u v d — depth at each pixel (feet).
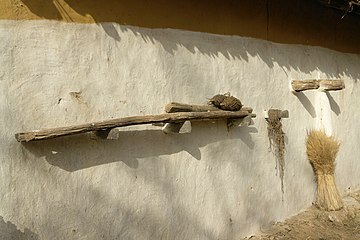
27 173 10.94
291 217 20.36
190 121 14.67
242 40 17.63
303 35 21.33
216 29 16.44
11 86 10.74
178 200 14.79
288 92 20.27
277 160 19.39
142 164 13.62
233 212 17.04
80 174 12.04
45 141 11.30
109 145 12.72
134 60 13.46
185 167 15.06
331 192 21.61
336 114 23.73
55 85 11.55
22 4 10.98
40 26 11.29
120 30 13.10
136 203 13.44
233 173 17.06
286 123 20.18
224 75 16.69
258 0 18.37
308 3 21.36
